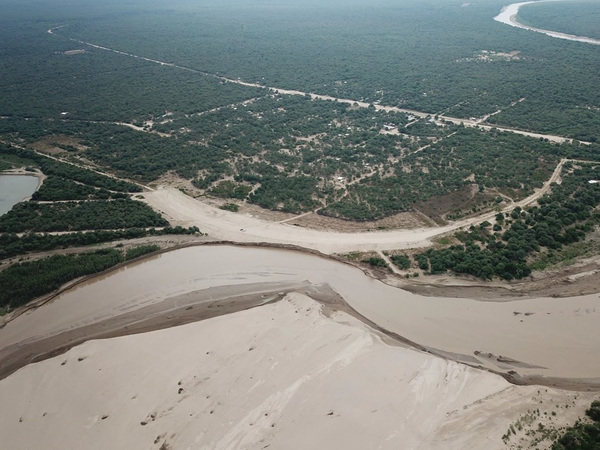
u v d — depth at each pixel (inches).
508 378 2472.9
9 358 2787.9
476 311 2987.2
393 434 2033.7
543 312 2942.9
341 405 2190.0
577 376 2472.9
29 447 2153.1
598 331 2765.7
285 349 2596.0
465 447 1990.7
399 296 3164.4
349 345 2615.7
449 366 2470.5
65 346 2854.3
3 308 3159.5
